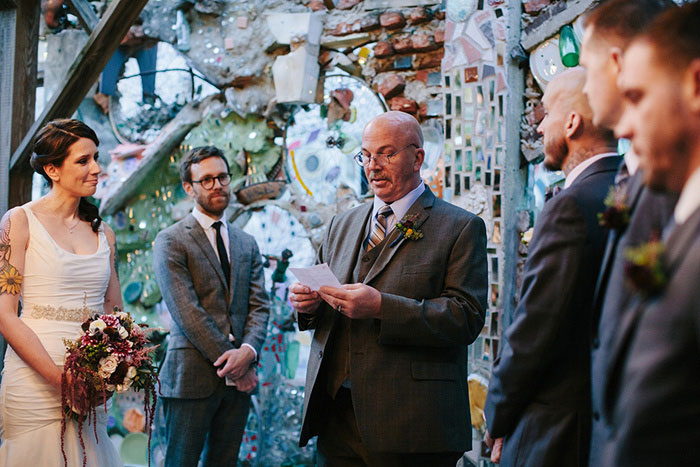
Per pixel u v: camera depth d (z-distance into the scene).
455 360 2.50
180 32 4.50
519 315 1.84
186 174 3.53
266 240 4.40
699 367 1.05
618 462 1.15
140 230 4.60
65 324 2.68
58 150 2.70
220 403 3.38
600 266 1.77
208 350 3.24
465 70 3.64
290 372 4.20
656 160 1.11
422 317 2.32
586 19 1.59
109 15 3.54
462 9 3.66
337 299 2.33
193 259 3.38
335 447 2.58
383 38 4.05
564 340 1.80
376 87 4.05
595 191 1.80
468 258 2.48
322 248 2.83
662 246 1.09
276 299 4.25
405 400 2.37
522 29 3.47
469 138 3.61
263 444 4.14
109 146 4.70
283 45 4.29
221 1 4.43
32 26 3.91
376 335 2.44
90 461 2.66
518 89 3.50
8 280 2.58
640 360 1.11
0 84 3.80
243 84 4.38
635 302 1.30
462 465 3.52
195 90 4.58
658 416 1.08
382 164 2.55
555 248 1.77
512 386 1.83
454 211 2.58
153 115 4.63
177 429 3.28
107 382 2.55
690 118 1.07
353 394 2.39
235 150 4.41
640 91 1.12
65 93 3.67
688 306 1.03
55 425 2.61
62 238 2.75
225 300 3.43
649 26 1.12
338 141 4.14
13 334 2.54
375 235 2.62
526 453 1.80
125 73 4.70
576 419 1.76
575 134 1.89
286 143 4.36
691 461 1.08
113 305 3.00
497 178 3.50
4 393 2.65
